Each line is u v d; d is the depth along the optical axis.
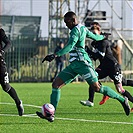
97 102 42.31
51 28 75.50
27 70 76.19
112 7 75.50
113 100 44.22
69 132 25.31
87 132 25.31
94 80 27.73
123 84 35.09
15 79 75.88
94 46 34.66
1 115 32.25
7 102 42.00
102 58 34.38
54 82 27.88
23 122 28.98
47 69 76.19
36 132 25.30
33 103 41.06
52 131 25.61
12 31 81.69
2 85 27.73
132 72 72.44
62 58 71.62
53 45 75.25
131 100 33.88
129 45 77.12
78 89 59.62
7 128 26.62
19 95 49.84
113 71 34.25
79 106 38.62
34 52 76.38
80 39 27.31
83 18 74.62
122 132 25.33
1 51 27.28
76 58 27.52
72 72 27.80
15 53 75.88
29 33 82.38
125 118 31.02
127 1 74.19
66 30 75.75
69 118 30.91
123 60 75.88
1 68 27.36
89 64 27.64
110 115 32.56
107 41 34.66
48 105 27.09
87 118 30.97
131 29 75.06
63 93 53.00
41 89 59.28
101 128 26.70
